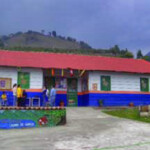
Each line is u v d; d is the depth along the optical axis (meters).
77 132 16.72
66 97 29.80
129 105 30.80
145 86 32.09
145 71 31.88
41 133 16.64
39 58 30.28
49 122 19.53
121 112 24.94
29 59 29.45
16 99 26.02
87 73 29.83
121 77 31.03
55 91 27.06
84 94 30.19
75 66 29.56
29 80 27.89
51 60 30.28
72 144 13.56
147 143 13.76
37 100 27.81
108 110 26.41
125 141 14.19
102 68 30.09
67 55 32.94
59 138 14.98
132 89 31.33
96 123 19.83
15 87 25.75
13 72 27.48
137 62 34.84
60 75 28.98
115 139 14.65
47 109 19.56
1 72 27.11
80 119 21.58
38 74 28.20
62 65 29.33
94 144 13.55
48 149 12.70
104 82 30.23
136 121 20.64
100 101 29.56
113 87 30.53
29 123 19.14
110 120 21.05
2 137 15.60
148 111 22.64
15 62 27.92
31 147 13.08
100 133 16.30
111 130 17.22
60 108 19.80
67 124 19.77
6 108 18.88
